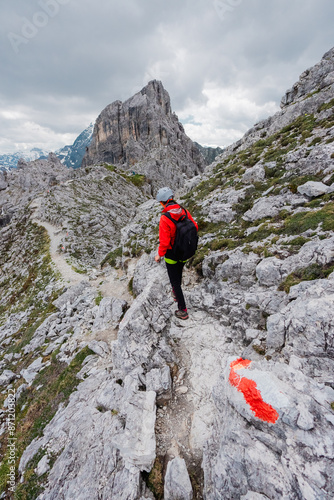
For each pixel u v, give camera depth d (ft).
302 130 68.33
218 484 12.10
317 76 105.81
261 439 11.89
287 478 10.31
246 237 37.73
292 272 24.40
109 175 336.29
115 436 17.88
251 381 13.50
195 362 23.50
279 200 41.63
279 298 23.13
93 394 28.99
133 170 427.74
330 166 40.81
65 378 38.91
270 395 12.43
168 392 20.44
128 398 20.26
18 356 62.54
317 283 18.70
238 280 30.63
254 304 25.04
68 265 121.49
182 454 16.62
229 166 85.71
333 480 9.37
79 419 26.11
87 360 40.73
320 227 28.84
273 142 78.95
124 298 58.29
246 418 12.77
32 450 27.91
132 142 524.52
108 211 236.84
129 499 14.82
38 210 217.97
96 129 606.14
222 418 14.97
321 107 74.64
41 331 65.51
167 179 455.22
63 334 57.26
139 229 85.35
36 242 169.27
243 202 50.52
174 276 23.43
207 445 15.37
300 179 42.45
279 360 16.85
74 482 19.13
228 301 28.12
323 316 15.23
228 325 26.78
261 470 11.09
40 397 39.86
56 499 19.54
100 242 171.32
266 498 10.43
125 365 24.62
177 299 25.53
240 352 23.08
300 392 12.28
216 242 40.68
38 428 33.01
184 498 13.88
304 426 10.99
